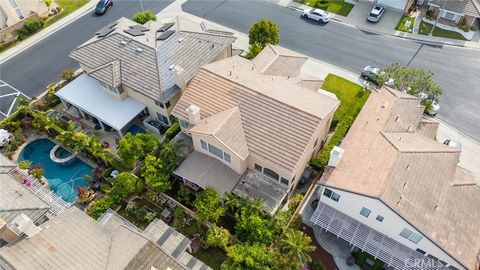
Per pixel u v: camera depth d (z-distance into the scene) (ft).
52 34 195.83
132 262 79.20
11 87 167.43
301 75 144.05
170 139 135.95
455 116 147.13
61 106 157.58
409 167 100.58
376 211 97.66
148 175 120.16
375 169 101.09
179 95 139.54
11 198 100.99
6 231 79.56
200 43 151.53
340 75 165.27
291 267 100.17
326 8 201.46
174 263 82.74
